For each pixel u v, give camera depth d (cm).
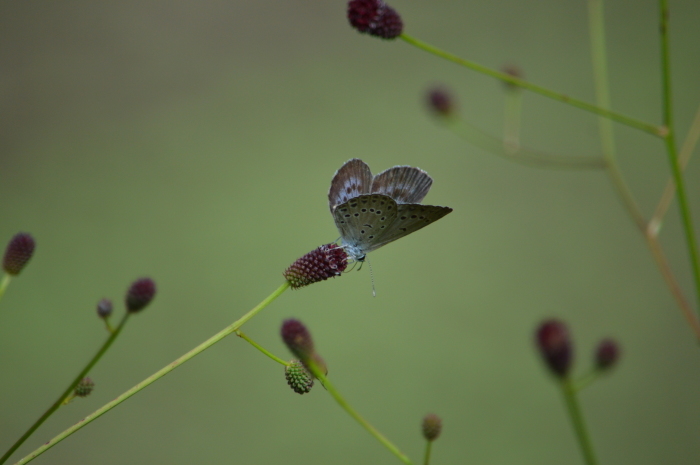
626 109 156
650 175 146
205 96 180
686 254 136
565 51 173
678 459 111
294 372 72
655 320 130
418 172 78
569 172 152
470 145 161
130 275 139
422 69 180
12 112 173
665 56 76
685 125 151
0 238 144
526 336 129
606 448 111
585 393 118
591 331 130
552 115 160
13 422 116
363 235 78
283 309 132
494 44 178
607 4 183
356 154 162
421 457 111
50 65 183
